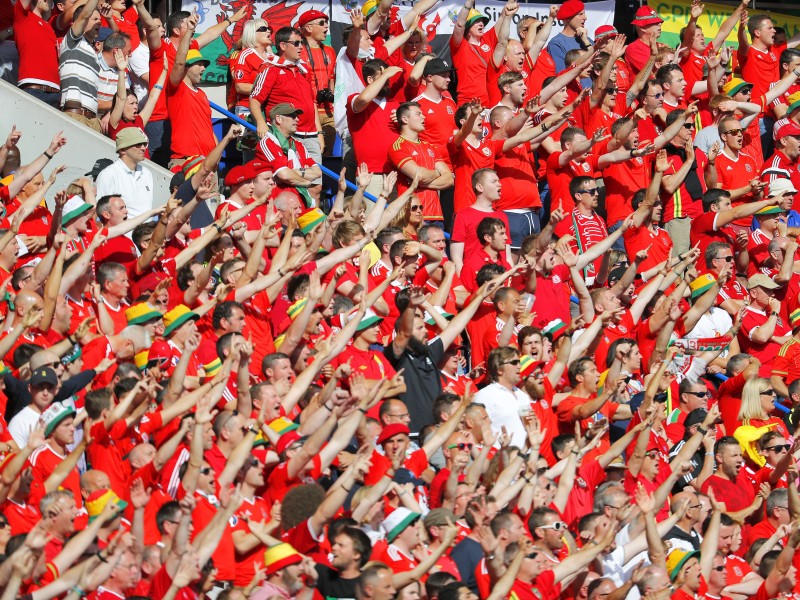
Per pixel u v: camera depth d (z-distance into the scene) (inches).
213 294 1706.4
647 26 2468.0
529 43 2391.7
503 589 1250.0
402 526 1285.7
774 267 2212.1
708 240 2220.7
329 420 1322.6
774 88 2518.5
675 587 1467.8
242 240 1755.7
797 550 1596.9
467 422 1498.5
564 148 2119.8
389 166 2058.3
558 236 2086.6
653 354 1889.8
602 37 2271.2
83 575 1113.4
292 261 1616.6
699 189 2271.2
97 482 1231.5
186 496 1174.3
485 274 1776.6
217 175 2098.9
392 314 1768.0
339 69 2185.0
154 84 2074.3
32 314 1366.9
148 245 1640.0
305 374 1455.5
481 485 1407.5
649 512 1405.0
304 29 2260.1
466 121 2026.3
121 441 1309.1
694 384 1878.7
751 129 2420.0
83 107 2006.6
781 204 2298.2
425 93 2122.3
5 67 2101.4
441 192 2153.1
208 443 1316.4
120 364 1406.3
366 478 1406.3
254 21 2178.9
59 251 1475.1
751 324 2117.4
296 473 1310.3
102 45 2071.9
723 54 2503.7
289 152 1951.3
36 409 1310.3
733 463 1753.2
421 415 1614.2
